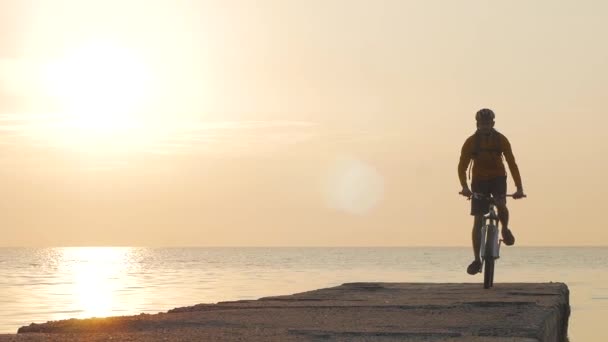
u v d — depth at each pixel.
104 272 93.62
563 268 113.06
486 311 7.77
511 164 10.48
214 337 5.72
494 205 10.60
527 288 11.02
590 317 28.86
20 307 32.88
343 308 8.18
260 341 5.52
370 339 5.75
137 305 33.62
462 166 10.66
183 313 7.72
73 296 41.38
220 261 182.38
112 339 5.57
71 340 5.49
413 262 167.12
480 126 10.56
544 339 6.52
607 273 87.38
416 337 5.87
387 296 9.91
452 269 105.69
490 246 10.69
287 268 112.25
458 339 5.71
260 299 9.58
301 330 6.18
